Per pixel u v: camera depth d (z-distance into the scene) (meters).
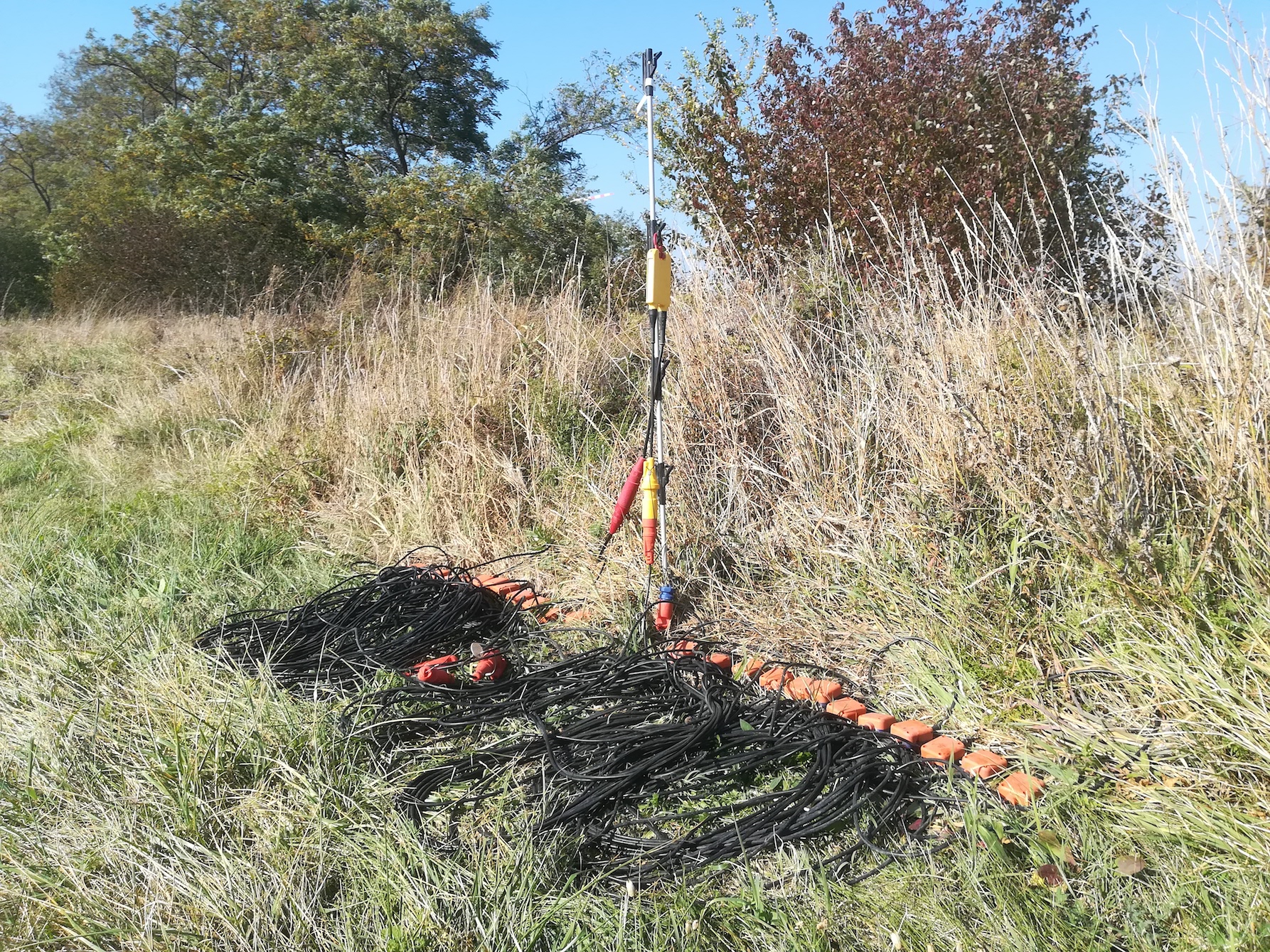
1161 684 2.69
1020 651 3.15
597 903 2.31
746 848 2.49
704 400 4.80
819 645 3.62
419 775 2.88
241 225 19.20
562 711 3.29
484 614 4.27
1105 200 5.98
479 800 2.75
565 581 4.61
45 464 7.15
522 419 5.98
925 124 6.29
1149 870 2.27
